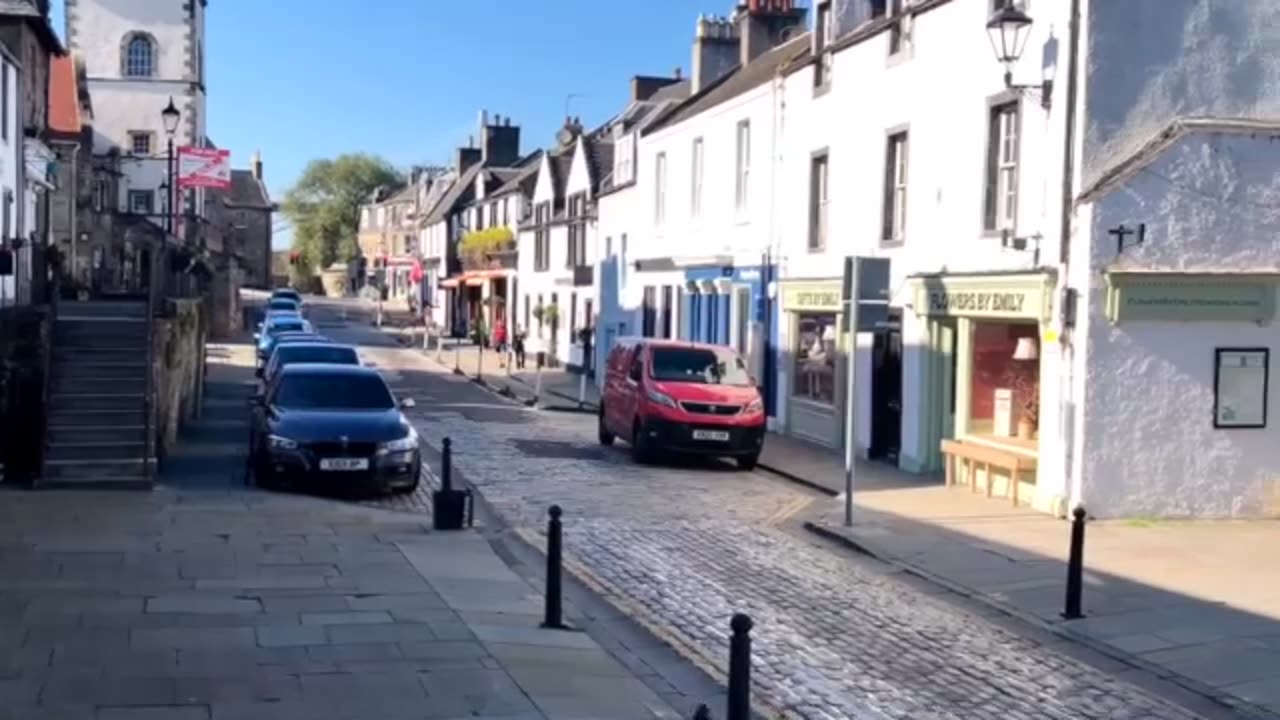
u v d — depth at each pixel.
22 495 15.59
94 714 7.36
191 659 8.61
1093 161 15.41
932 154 19.31
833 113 23.19
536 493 17.70
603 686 8.40
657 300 34.47
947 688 8.74
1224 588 11.73
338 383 17.98
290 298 58.97
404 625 9.79
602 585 11.91
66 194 35.41
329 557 12.45
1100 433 15.43
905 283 20.14
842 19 22.98
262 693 7.88
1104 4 15.37
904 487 18.44
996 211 17.66
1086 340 15.35
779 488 19.03
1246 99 15.81
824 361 23.97
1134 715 8.18
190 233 50.22
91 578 11.15
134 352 18.41
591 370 42.25
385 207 109.06
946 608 11.26
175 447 20.98
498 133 74.12
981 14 17.80
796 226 25.02
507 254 59.59
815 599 11.52
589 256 44.81
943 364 19.59
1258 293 15.69
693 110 32.28
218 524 14.05
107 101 52.81
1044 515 15.87
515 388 38.56
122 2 52.88
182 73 53.38
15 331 19.02
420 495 17.27
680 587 11.92
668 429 20.58
